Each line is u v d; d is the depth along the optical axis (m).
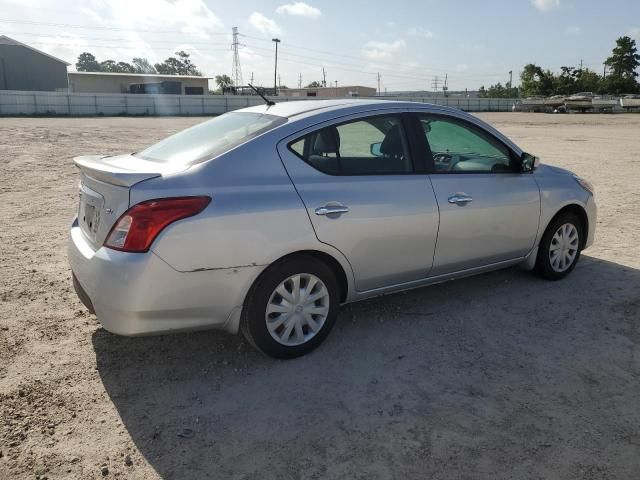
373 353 3.74
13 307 4.39
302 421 2.99
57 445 2.75
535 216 4.73
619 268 5.52
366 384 3.36
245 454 2.72
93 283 3.13
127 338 3.89
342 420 3.00
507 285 5.00
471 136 4.44
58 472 2.56
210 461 2.67
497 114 57.84
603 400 3.21
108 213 3.19
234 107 58.28
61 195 9.15
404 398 3.21
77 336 3.92
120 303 3.04
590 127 32.66
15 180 10.61
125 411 3.05
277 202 3.34
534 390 3.30
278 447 2.78
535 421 3.00
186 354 3.69
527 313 4.40
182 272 3.09
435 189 4.05
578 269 5.48
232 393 3.25
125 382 3.34
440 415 3.05
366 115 3.88
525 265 4.98
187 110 56.16
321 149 3.64
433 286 4.98
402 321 4.25
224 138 3.68
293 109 3.87
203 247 3.12
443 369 3.54
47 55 60.16
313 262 3.56
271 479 2.55
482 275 5.27
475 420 3.01
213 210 3.14
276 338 3.53
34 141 19.36
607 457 2.71
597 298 4.71
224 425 2.95
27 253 5.83
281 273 3.43
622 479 2.56
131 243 3.02
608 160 15.05
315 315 3.69
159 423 2.95
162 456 2.70
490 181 4.41
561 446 2.79
